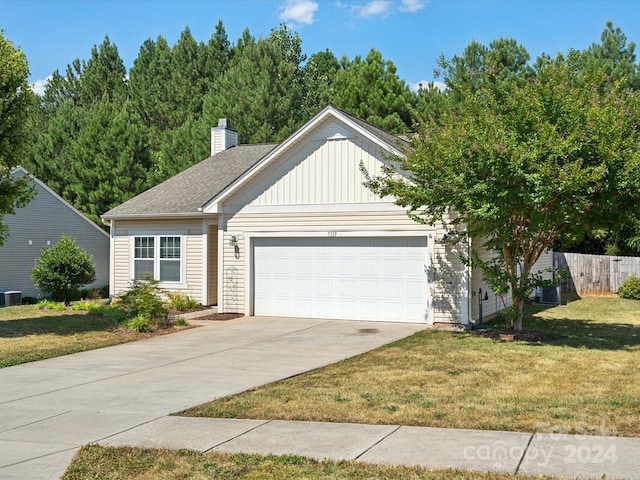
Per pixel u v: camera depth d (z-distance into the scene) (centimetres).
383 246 1775
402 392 943
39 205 2992
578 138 1280
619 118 1309
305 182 1859
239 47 5156
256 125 3753
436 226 1694
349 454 670
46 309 2219
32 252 2959
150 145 4384
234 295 1978
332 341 1460
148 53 5644
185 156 3734
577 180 1217
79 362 1288
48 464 678
